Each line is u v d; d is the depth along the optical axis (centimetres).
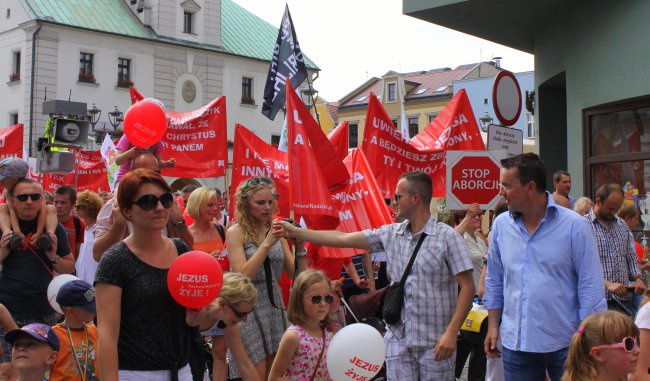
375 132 892
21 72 4378
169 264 396
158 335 385
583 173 1038
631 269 768
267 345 564
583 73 1026
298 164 697
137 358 381
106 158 1405
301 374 501
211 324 400
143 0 4759
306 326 509
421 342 521
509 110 884
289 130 702
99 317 378
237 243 574
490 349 547
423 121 6250
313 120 710
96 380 516
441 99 6150
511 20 1155
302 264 605
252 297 474
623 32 942
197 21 4966
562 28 1086
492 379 691
